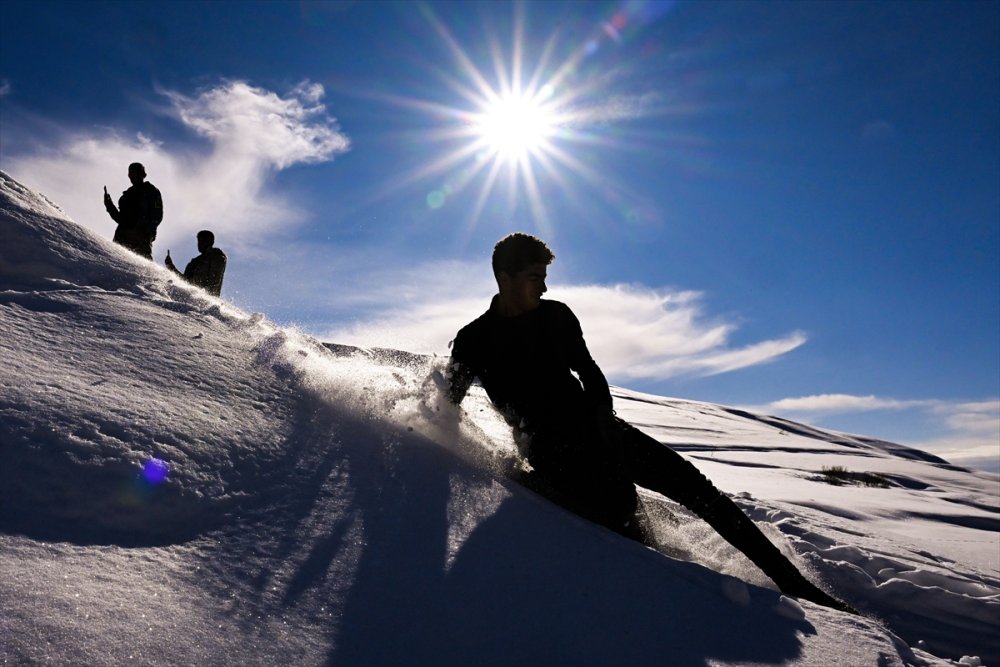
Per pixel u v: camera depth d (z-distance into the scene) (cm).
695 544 246
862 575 270
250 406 187
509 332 234
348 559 136
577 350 231
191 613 105
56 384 161
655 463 223
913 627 242
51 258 271
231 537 131
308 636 110
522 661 121
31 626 90
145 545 120
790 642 153
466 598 135
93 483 129
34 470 126
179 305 262
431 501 173
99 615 97
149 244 598
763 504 444
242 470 154
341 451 182
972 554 409
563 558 165
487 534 165
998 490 1588
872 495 829
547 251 229
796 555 282
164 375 189
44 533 113
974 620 247
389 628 119
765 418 3712
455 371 238
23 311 209
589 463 219
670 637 142
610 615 144
